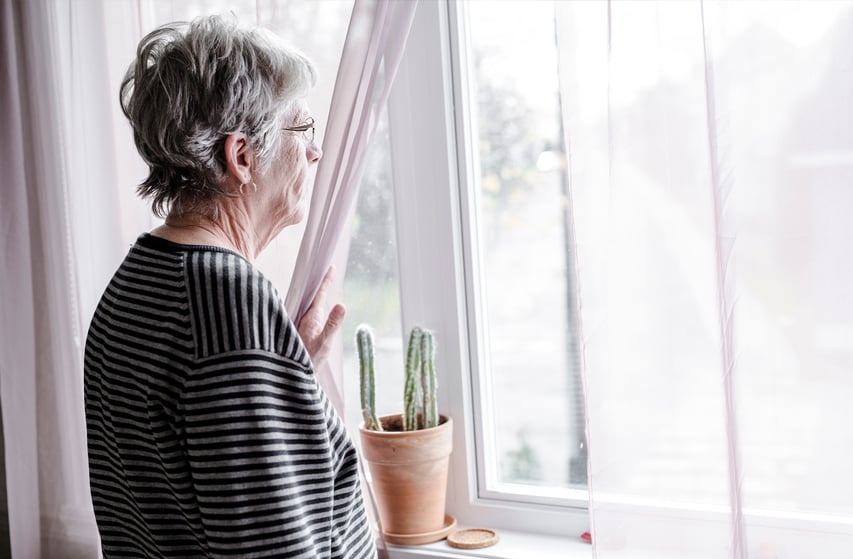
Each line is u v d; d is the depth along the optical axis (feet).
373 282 5.74
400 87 5.39
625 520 3.91
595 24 3.84
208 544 3.23
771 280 3.59
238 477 3.17
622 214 3.82
